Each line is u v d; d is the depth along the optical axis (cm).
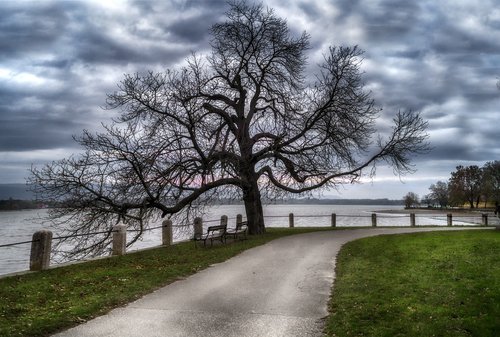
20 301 982
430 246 1827
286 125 2770
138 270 1377
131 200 2295
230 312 902
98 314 892
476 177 10806
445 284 1105
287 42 2766
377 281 1165
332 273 1316
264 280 1221
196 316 873
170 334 768
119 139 2206
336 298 1005
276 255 1689
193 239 2169
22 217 7881
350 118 2602
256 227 2775
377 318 847
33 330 773
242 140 2736
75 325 820
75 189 2183
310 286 1141
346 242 2108
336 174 2858
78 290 1098
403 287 1088
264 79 2880
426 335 745
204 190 2509
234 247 1952
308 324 825
